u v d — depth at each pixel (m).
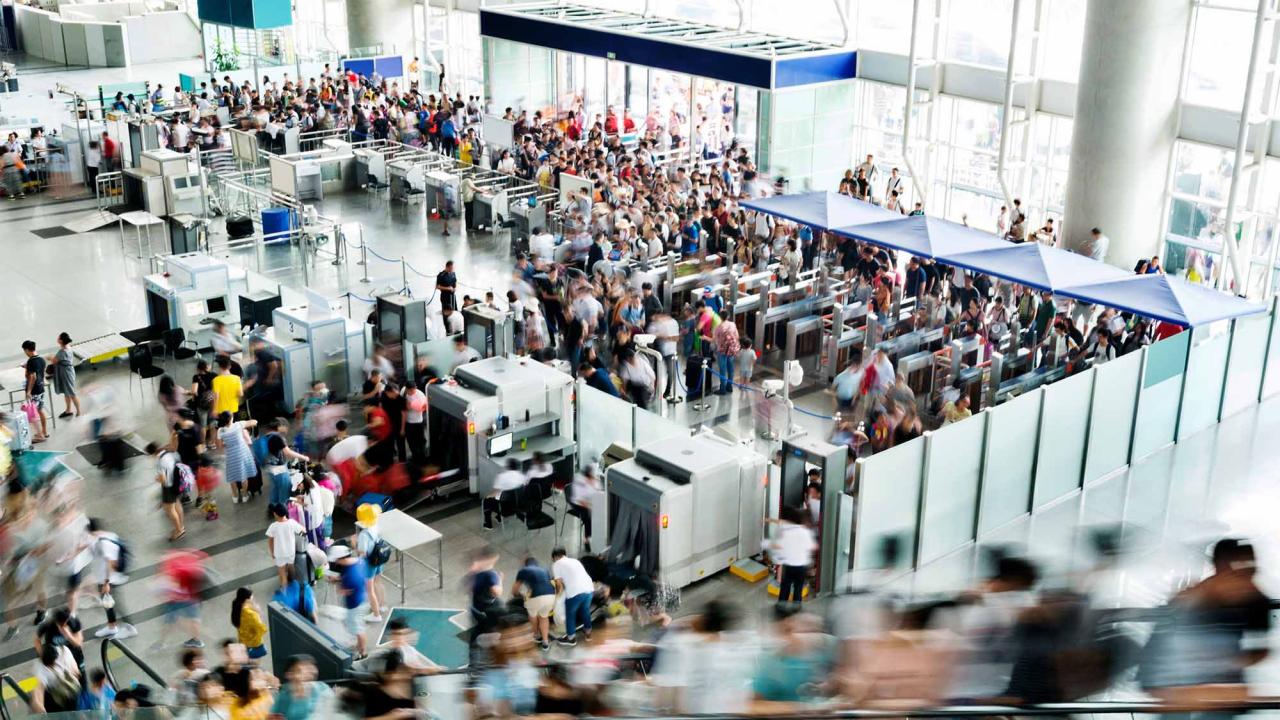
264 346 20.38
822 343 22.27
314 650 11.94
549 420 17.95
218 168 34.03
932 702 7.22
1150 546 15.19
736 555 15.95
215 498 18.00
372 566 14.94
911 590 14.75
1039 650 7.73
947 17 27.44
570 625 14.13
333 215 31.53
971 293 22.20
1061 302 22.25
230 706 10.63
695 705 8.64
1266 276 23.69
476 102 36.88
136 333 23.03
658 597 14.76
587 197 27.36
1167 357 18.09
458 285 26.45
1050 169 26.94
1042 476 16.80
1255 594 7.40
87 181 33.75
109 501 17.89
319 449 18.83
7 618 15.12
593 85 35.75
